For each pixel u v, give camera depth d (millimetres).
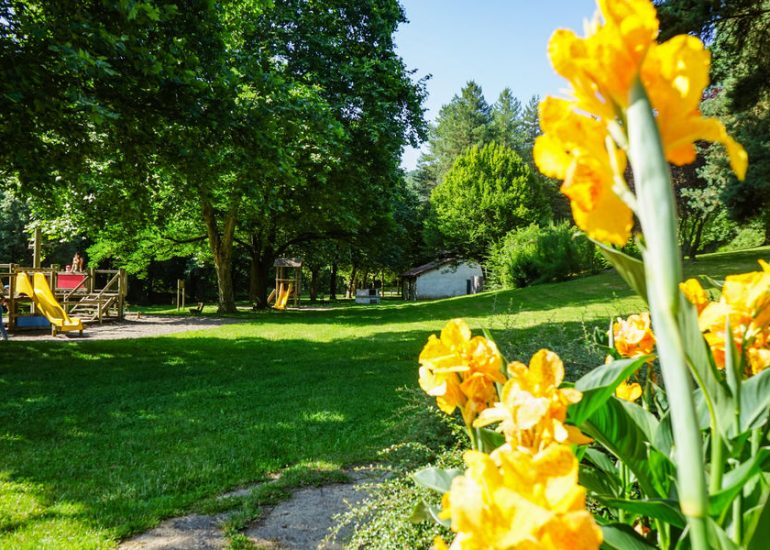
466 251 35625
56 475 4180
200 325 16922
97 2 6855
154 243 23672
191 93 7523
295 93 11195
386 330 14375
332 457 4492
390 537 2529
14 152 7574
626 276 672
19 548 3061
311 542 3186
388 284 65062
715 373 937
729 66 10633
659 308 554
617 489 1525
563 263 25297
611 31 512
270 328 15430
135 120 8117
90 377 7930
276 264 33000
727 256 25328
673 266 507
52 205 9992
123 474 4207
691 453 554
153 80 7027
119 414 5922
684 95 532
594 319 11148
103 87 7367
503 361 1098
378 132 15070
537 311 15539
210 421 5641
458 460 2896
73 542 3139
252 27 11906
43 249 35250
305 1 15305
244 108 8359
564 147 573
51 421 5645
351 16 15781
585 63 514
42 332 14633
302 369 8578
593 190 549
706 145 20312
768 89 10250
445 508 745
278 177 9367
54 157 8266
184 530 3359
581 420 1158
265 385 7371
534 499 555
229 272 23359
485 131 52156
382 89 15055
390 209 20375
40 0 7137
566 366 3770
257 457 4586
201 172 8844
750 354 1260
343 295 60500
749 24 9453
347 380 7652
